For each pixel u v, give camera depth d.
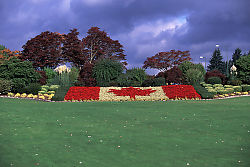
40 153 5.99
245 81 30.20
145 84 28.47
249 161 5.47
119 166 5.17
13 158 5.63
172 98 21.34
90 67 32.03
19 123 9.58
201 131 8.38
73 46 44.59
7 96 21.19
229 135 7.82
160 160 5.54
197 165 5.25
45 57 42.12
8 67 23.62
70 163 5.34
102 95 22.22
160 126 9.18
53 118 10.80
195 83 29.64
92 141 7.07
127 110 13.42
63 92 22.34
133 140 7.20
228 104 16.02
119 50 49.31
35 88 22.89
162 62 56.81
